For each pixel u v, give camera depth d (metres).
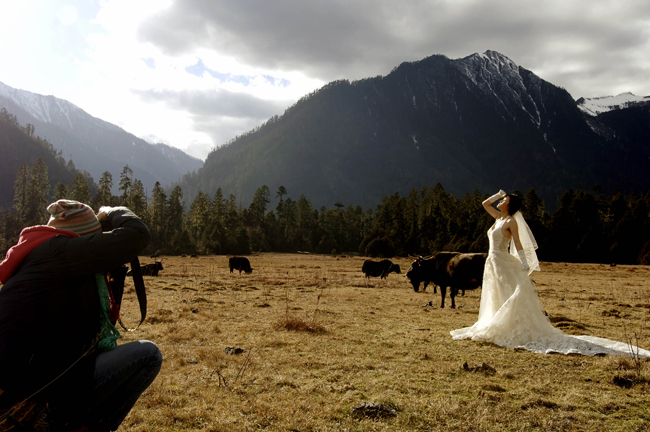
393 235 77.69
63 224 2.14
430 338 6.46
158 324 7.19
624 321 8.33
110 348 2.22
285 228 104.06
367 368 4.80
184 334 6.27
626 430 3.23
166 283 16.02
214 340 6.07
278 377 4.38
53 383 1.92
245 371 4.57
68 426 2.02
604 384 4.32
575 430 3.23
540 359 5.26
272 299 11.51
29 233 2.04
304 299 11.71
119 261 2.08
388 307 10.37
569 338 5.90
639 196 82.94
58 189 87.19
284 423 3.27
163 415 3.37
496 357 5.36
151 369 2.30
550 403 3.74
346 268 33.41
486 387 4.18
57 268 1.93
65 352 1.98
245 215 100.44
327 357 5.22
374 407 3.51
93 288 2.13
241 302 10.61
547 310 10.11
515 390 4.12
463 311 9.85
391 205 99.06
